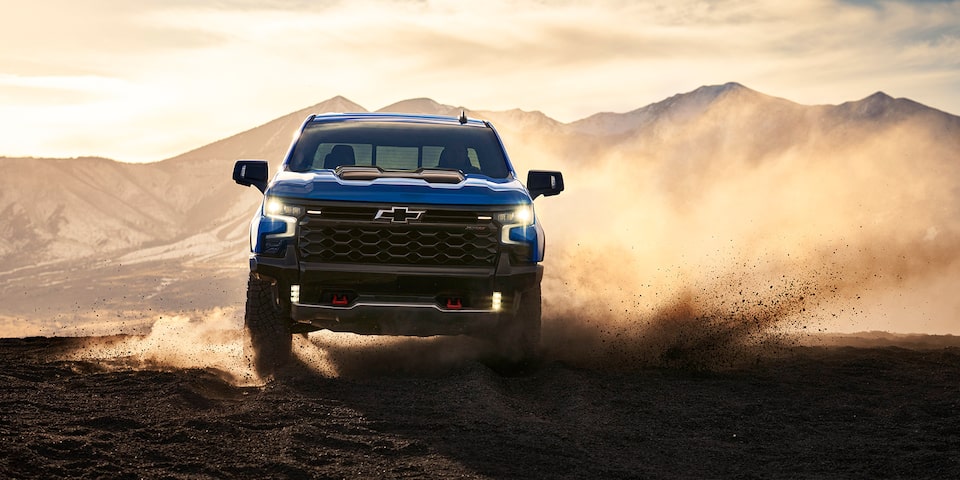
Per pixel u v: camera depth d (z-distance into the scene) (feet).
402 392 18.28
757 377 21.50
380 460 12.92
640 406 17.85
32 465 11.34
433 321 20.11
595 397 18.42
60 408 15.15
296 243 19.90
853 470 13.57
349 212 19.76
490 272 20.08
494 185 21.25
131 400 16.29
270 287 21.44
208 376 19.47
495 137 24.80
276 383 18.57
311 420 15.17
